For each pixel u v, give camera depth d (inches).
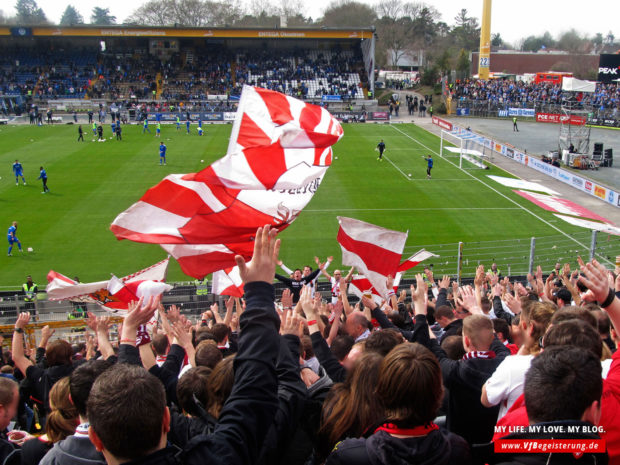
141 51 3435.0
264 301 144.6
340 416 170.1
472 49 6569.9
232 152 284.8
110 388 118.1
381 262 370.0
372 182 1686.8
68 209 1389.0
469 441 215.5
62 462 156.0
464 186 1637.6
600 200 1507.1
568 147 2066.9
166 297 808.3
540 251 1095.6
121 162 1895.9
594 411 131.5
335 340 264.5
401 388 138.5
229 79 3309.5
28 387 304.5
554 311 223.0
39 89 3142.2
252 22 5211.6
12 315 791.1
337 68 3427.7
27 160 1924.2
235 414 130.8
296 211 290.7
